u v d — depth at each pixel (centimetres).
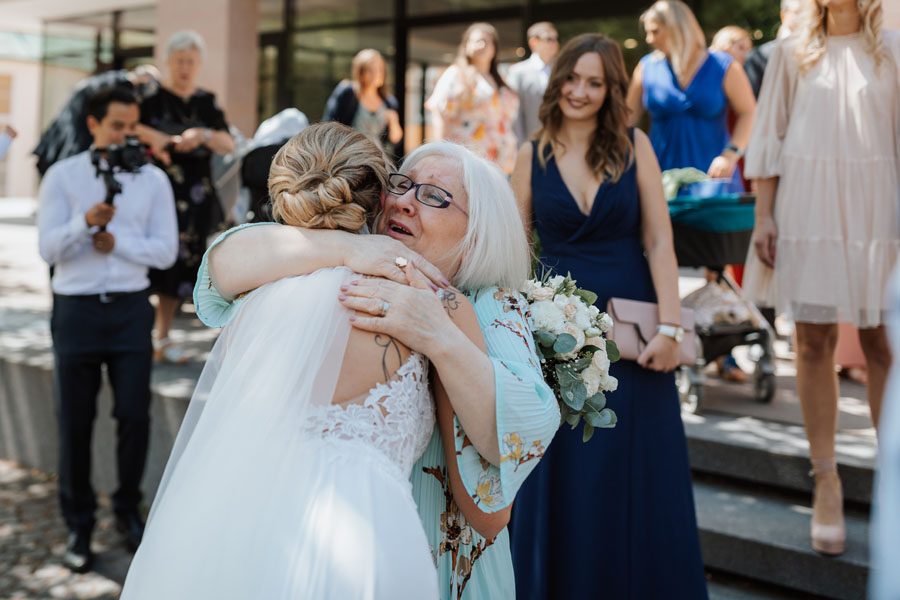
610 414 189
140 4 1421
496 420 158
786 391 479
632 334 283
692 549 288
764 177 323
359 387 158
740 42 550
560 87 289
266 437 154
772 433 396
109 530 456
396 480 154
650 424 288
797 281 310
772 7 873
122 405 402
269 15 1188
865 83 302
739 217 399
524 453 161
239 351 165
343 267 165
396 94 1098
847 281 303
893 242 304
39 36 1834
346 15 1127
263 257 169
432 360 159
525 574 283
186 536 152
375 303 159
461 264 179
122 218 394
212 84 953
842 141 304
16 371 543
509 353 171
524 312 182
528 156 301
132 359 398
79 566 404
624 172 289
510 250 179
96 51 1509
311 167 171
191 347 587
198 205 545
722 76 460
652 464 287
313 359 156
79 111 480
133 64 1463
